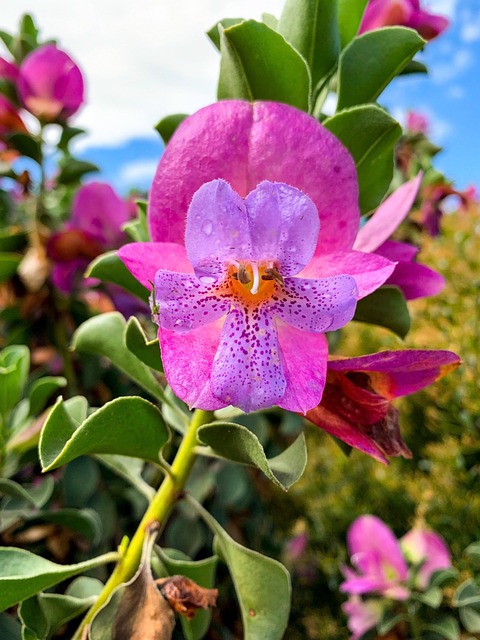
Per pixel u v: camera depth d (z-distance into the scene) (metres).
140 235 0.09
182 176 0.06
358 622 0.16
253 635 0.07
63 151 0.15
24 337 0.16
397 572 0.16
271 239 0.05
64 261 0.15
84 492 0.14
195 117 0.06
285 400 0.05
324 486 0.26
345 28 0.08
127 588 0.07
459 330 0.20
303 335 0.06
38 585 0.07
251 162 0.06
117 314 0.08
